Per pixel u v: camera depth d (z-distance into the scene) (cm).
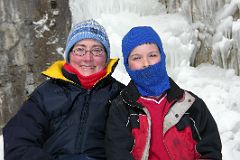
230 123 384
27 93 475
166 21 469
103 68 259
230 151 355
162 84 230
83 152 237
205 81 434
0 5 466
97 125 243
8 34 468
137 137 223
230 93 420
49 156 228
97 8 493
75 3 514
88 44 251
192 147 227
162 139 222
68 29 508
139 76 230
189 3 483
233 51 460
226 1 475
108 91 253
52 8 500
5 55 466
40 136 236
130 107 230
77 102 244
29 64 477
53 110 240
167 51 449
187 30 465
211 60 477
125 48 238
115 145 224
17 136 229
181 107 226
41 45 486
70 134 238
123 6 488
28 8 483
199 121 231
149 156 223
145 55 231
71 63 256
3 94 464
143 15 496
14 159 224
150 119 223
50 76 245
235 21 465
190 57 464
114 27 460
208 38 477
